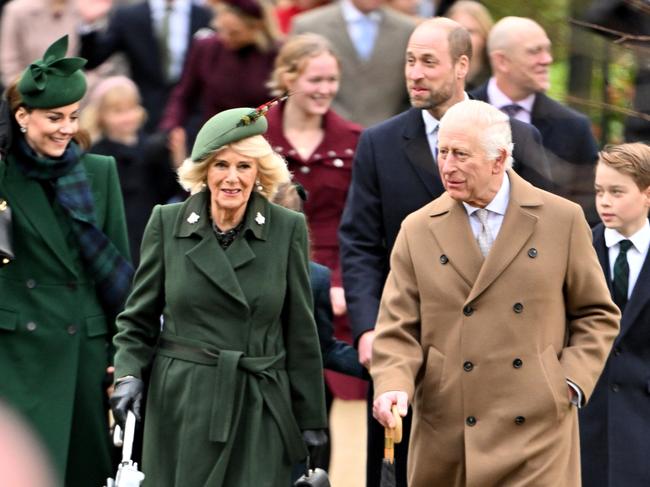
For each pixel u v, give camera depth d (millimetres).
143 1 34438
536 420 18062
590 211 22484
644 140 22594
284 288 18922
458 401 18312
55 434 21359
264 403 18828
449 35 21516
